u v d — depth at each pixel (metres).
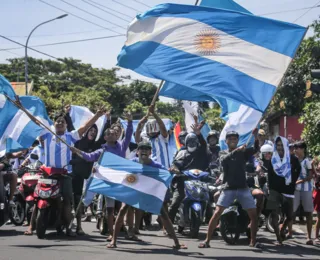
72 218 10.39
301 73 23.97
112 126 10.36
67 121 11.62
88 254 8.47
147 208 9.18
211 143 12.37
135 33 9.70
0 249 8.87
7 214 10.87
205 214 11.70
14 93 10.23
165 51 9.55
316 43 22.95
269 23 9.38
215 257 8.53
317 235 10.60
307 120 17.47
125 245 9.52
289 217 10.34
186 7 9.65
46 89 47.72
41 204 9.91
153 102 10.88
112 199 9.74
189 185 10.70
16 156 10.91
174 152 12.96
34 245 9.32
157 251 8.95
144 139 12.23
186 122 13.66
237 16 9.48
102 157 9.36
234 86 9.20
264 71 9.22
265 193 10.75
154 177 9.23
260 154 11.27
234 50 9.37
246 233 10.77
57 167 10.20
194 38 9.52
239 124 11.80
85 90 64.81
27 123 10.45
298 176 10.25
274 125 37.44
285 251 9.38
